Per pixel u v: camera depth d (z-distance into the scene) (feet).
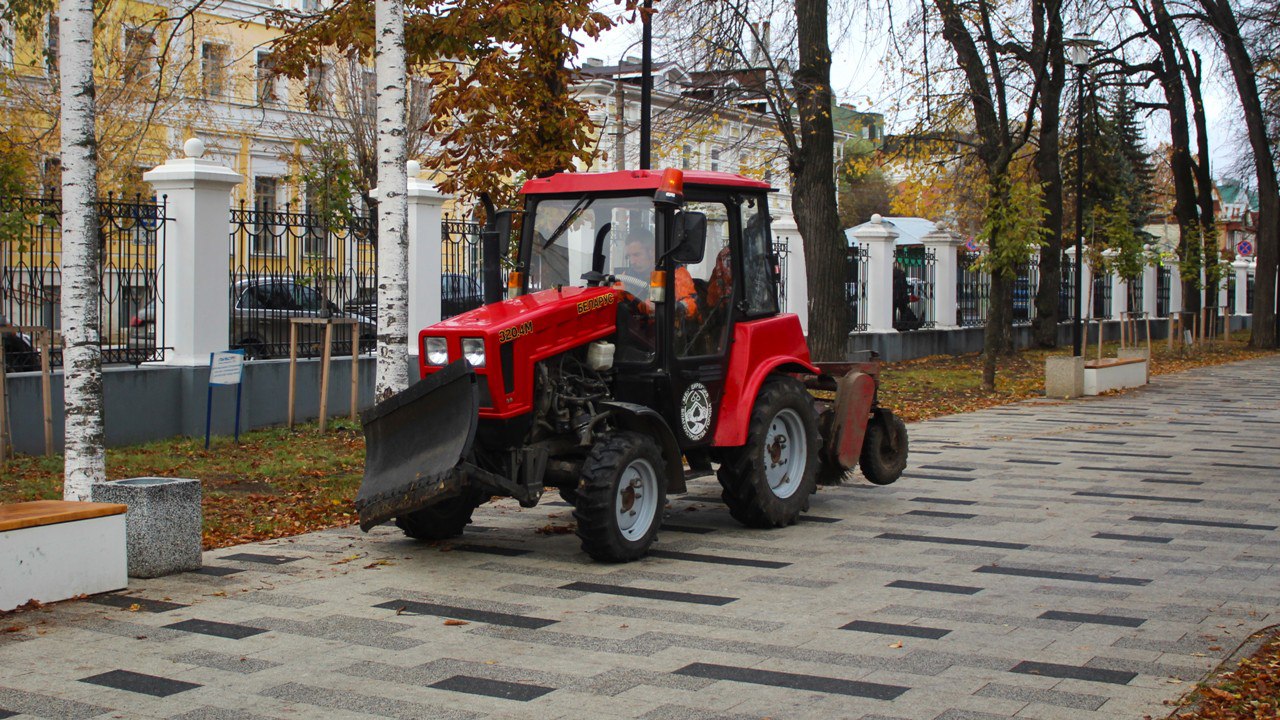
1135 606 22.75
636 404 27.09
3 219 39.52
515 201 43.75
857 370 34.30
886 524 31.09
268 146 103.24
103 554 23.62
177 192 44.57
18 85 77.92
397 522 28.58
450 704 17.34
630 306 28.63
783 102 61.52
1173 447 45.93
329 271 50.03
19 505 23.79
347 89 102.06
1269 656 19.36
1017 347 104.06
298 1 92.07
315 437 44.91
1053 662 19.22
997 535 29.58
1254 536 29.35
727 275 30.40
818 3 61.21
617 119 72.18
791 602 23.15
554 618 22.03
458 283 54.19
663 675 18.65
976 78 71.31
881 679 18.40
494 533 30.04
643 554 27.02
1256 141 109.50
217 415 45.09
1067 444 46.85
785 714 16.87
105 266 42.83
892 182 209.87
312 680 18.44
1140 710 16.94
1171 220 182.70
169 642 20.44
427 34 41.47
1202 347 108.68
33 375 40.04
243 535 29.25
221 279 45.39
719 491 36.65
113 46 83.66
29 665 19.13
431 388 25.58
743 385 29.84
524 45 41.81
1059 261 100.53
